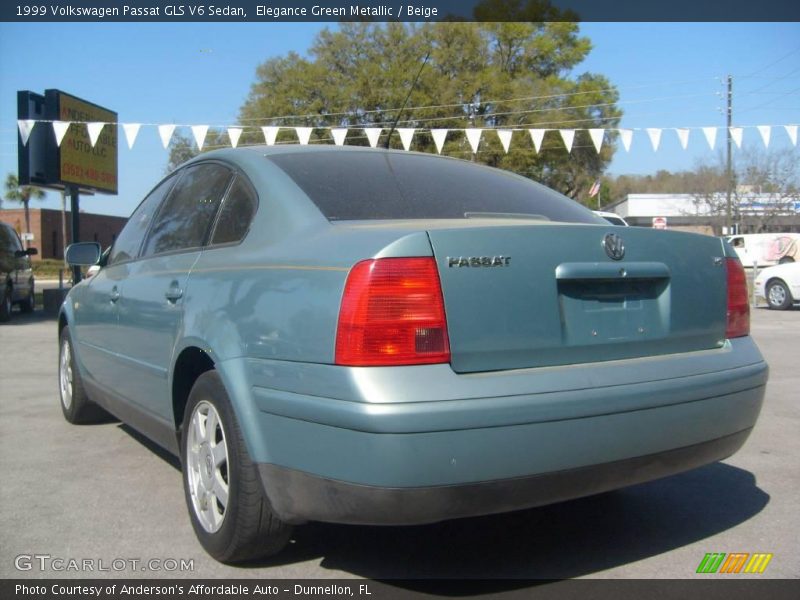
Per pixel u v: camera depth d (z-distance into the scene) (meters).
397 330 2.64
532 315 2.86
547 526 3.83
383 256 2.68
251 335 3.04
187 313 3.55
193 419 3.53
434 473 2.57
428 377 2.63
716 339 3.45
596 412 2.82
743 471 4.76
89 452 5.09
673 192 58.88
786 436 5.62
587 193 39.91
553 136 31.59
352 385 2.60
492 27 33.06
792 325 13.91
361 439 2.57
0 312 15.61
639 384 2.97
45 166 18.80
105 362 4.88
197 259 3.73
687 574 3.28
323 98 30.66
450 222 3.21
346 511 2.69
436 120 29.05
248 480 3.08
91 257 5.36
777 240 35.84
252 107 31.56
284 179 3.49
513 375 2.77
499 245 2.84
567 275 2.94
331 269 2.79
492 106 31.72
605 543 3.62
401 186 3.66
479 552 3.49
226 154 4.02
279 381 2.86
